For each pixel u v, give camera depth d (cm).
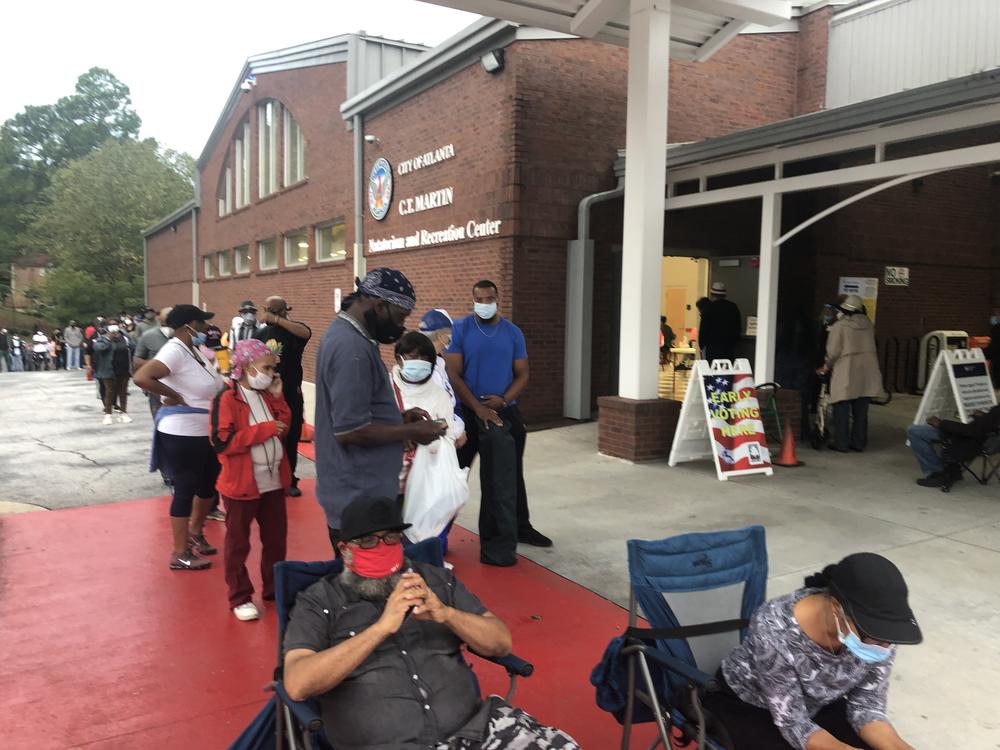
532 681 381
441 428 366
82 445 1055
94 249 5094
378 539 262
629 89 866
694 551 312
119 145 5338
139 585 507
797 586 491
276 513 470
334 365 339
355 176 1522
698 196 1005
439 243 1256
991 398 879
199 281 2961
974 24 1095
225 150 2495
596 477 791
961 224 1499
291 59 1839
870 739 238
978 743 324
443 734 248
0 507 709
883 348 1413
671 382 1594
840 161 1159
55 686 374
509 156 1077
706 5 884
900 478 780
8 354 3161
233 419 445
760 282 933
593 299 1150
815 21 1321
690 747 318
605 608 469
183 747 324
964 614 451
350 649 238
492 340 549
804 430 1002
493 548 538
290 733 243
